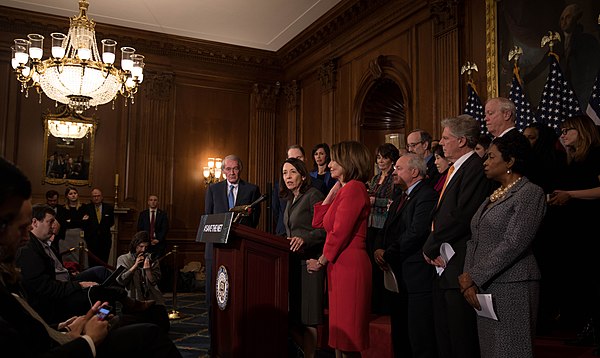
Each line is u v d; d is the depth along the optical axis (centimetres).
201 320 607
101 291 343
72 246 796
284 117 1118
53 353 158
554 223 357
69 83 636
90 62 630
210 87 1071
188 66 1052
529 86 552
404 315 319
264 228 1027
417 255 291
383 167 434
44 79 650
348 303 276
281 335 308
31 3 874
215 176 1022
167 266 947
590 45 487
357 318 274
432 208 297
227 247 319
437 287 259
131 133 991
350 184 287
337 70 939
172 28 974
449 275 246
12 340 140
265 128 1098
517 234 212
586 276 339
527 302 213
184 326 565
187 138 1041
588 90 485
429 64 712
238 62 1088
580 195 318
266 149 1092
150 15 917
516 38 574
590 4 490
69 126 939
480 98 621
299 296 333
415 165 314
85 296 348
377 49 829
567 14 513
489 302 211
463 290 223
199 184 1038
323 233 316
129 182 977
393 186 416
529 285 216
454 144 266
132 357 196
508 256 212
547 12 537
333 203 294
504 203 224
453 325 242
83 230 820
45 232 349
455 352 241
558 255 361
